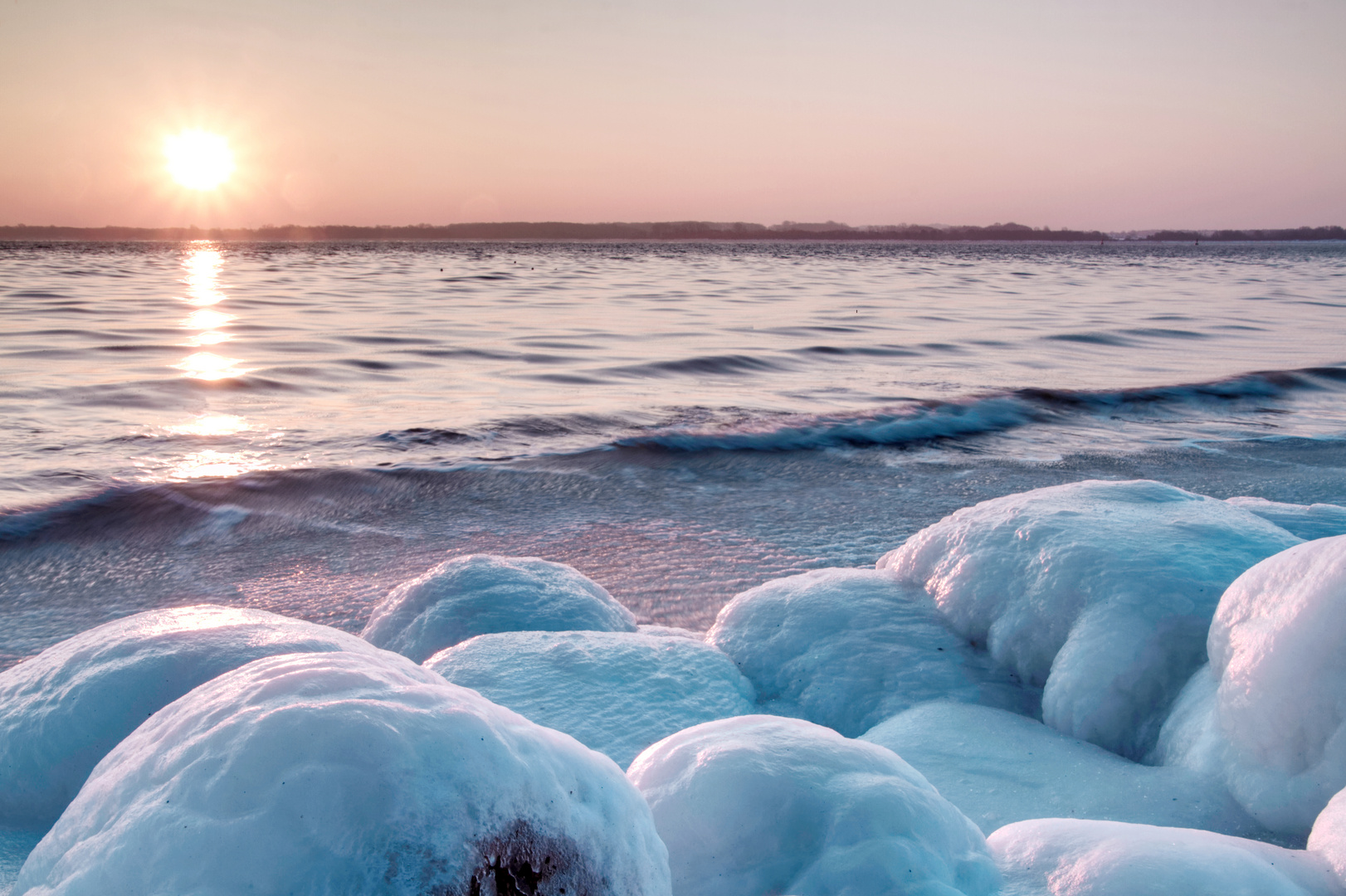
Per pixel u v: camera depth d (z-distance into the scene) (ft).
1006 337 66.03
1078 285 141.38
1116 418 37.32
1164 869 5.78
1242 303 102.42
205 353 52.06
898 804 5.90
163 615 8.32
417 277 153.28
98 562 20.06
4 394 38.27
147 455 29.19
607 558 20.06
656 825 6.12
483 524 22.74
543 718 9.32
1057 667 10.35
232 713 4.24
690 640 11.96
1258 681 8.07
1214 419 37.14
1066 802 8.37
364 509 23.93
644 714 9.66
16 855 6.21
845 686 11.17
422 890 3.48
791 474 28.02
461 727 4.05
